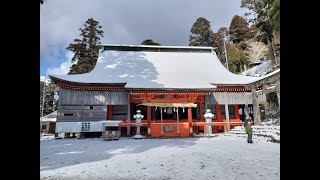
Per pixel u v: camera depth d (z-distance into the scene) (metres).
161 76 26.83
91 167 7.47
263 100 20.70
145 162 8.30
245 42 63.88
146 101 22.84
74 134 23.72
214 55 32.47
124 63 28.50
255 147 12.70
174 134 21.56
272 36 42.78
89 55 47.84
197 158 9.05
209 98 24.59
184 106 22.27
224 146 13.38
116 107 24.78
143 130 23.80
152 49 31.72
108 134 18.89
